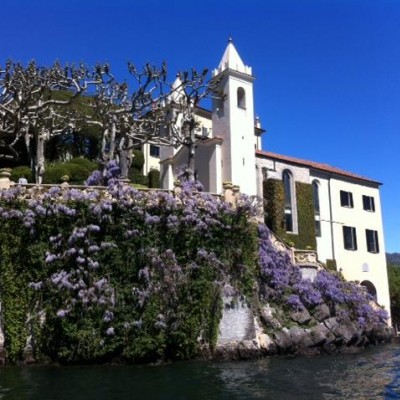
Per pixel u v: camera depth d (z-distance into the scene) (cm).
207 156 4319
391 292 5778
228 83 4316
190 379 2073
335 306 3152
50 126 3819
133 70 3719
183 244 2584
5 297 2300
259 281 2873
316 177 5022
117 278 2412
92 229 2409
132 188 2573
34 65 3394
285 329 2809
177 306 2486
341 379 2164
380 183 5494
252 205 2889
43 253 2358
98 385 1933
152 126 4084
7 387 1877
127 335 2353
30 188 2461
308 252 3266
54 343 2300
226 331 2628
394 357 2861
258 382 2059
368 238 5275
